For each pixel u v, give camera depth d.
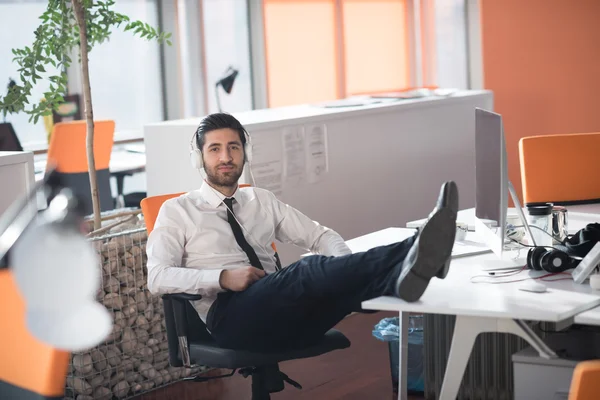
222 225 3.05
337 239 3.12
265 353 2.67
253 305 2.65
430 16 8.53
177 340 2.84
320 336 2.73
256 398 2.78
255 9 7.66
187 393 3.65
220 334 2.73
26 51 3.82
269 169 4.48
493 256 2.73
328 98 8.20
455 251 2.79
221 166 3.02
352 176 5.07
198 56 7.43
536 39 7.33
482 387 3.10
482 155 2.74
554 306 2.10
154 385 3.71
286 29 7.83
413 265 2.17
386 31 8.59
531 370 2.25
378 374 3.77
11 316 1.86
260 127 4.41
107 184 5.91
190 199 3.08
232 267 3.04
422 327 3.52
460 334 2.17
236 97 7.74
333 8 8.15
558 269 2.44
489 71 7.62
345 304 2.56
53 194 1.32
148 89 7.30
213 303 2.79
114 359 3.55
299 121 4.67
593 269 2.38
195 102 7.50
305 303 2.59
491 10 7.52
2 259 1.74
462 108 5.94
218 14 7.55
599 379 1.37
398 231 3.27
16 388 1.85
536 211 2.88
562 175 3.78
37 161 6.02
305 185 4.73
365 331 4.46
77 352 3.42
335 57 8.20
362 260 2.47
